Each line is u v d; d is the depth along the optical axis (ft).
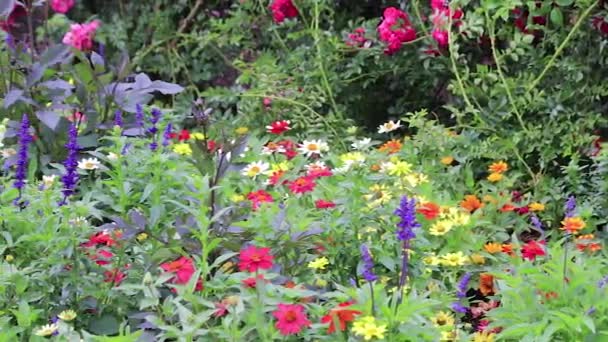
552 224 14.99
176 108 22.39
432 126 16.05
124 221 10.48
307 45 21.34
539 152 17.07
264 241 10.34
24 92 15.21
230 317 8.67
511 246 12.42
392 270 10.48
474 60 19.10
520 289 9.90
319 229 10.47
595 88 16.74
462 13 17.70
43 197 10.87
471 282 12.10
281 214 10.49
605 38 16.72
